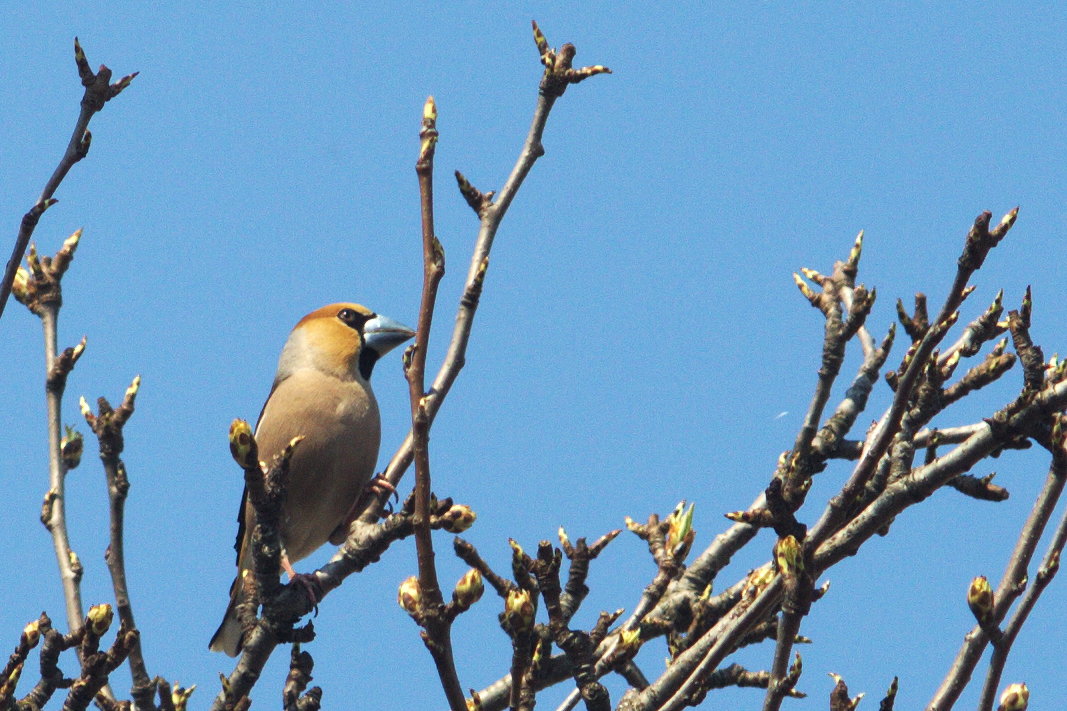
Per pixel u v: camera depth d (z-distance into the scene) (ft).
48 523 31.35
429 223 24.25
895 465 25.03
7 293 26.55
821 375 28.73
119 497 29.53
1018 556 22.40
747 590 25.70
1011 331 23.36
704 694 24.50
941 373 25.48
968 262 21.85
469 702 24.08
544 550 23.44
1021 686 23.38
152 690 27.58
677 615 29.30
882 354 29.96
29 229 26.45
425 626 22.30
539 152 31.55
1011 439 22.68
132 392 30.12
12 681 24.73
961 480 26.63
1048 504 22.36
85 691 24.50
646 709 24.26
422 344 23.27
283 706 26.30
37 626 24.98
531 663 22.74
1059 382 23.30
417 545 22.38
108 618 24.97
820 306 31.65
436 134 25.30
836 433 29.12
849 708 24.86
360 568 26.61
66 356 32.63
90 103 26.37
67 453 32.37
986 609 22.17
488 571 25.38
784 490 23.59
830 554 23.26
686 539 29.35
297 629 25.95
